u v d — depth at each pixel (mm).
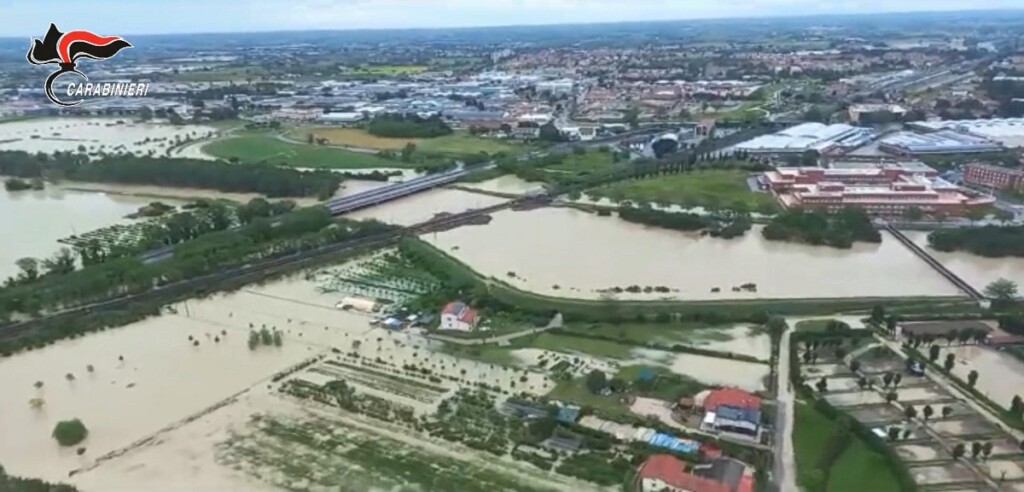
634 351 122125
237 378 114250
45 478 90562
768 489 85875
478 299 141125
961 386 108062
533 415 102125
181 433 99750
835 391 107625
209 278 154250
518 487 87500
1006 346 120000
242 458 94250
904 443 95000
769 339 125688
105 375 115625
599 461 92188
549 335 128750
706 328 130375
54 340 127375
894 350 119500
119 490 88188
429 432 99250
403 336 128750
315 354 122062
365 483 88938
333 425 101375
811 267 159250
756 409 98812
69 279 146500
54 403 107688
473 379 113125
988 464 90500
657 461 88188
